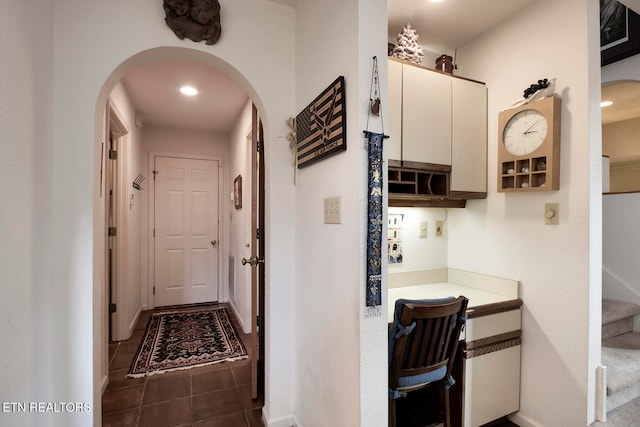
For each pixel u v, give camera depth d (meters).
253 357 2.10
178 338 3.10
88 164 1.43
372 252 1.21
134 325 3.42
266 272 1.91
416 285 2.21
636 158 4.26
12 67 1.05
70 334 1.40
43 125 1.29
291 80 1.85
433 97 1.88
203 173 4.36
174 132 4.20
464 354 1.67
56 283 1.38
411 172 1.88
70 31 1.41
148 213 4.06
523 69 1.87
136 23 1.51
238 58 1.72
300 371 1.76
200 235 4.34
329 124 1.39
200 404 2.05
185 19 1.56
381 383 1.24
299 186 1.79
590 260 1.57
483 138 2.05
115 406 2.02
